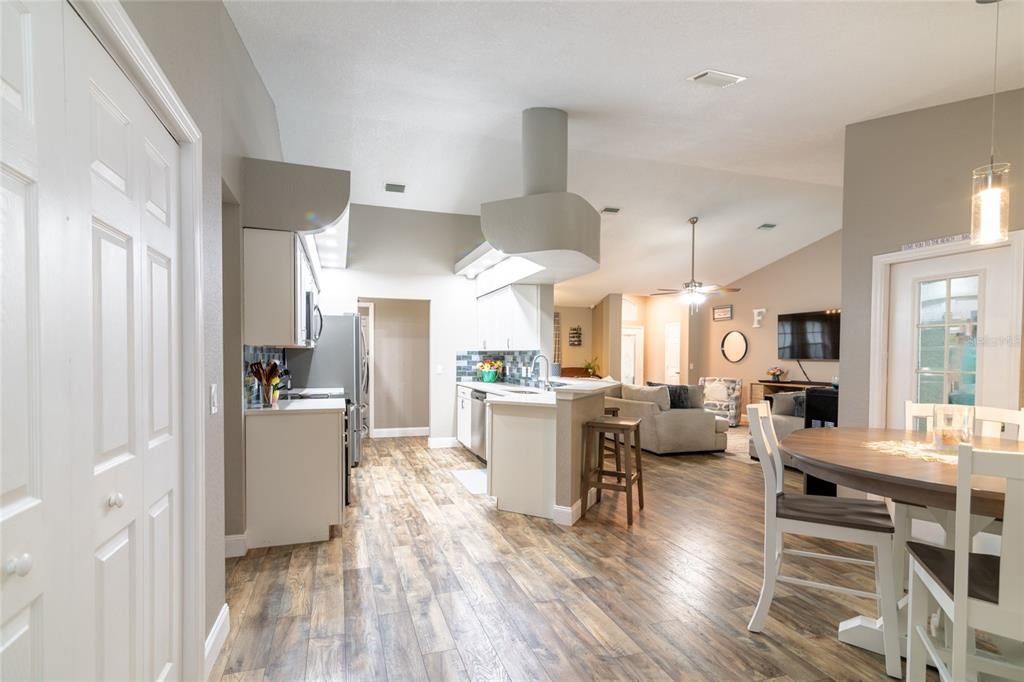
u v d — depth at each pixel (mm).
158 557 1507
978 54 2615
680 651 2072
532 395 4297
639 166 5586
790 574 2795
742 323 9992
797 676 1922
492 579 2709
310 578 2703
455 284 6629
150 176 1448
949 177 3154
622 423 3746
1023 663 1742
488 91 3180
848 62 2719
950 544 2086
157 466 1493
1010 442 2221
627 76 2930
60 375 977
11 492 836
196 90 1792
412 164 5059
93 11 1058
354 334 5418
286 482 3166
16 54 850
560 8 2307
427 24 2455
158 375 1508
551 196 3359
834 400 4965
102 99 1153
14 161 837
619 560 2971
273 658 1997
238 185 2748
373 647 2078
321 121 3906
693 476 5102
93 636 1104
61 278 981
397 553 3051
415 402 7270
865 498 3650
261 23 2467
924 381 3264
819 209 7281
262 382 3332
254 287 3078
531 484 3783
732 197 6605
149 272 1445
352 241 6270
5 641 813
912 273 3320
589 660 2006
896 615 1937
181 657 1701
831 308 8352
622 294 10859
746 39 2518
